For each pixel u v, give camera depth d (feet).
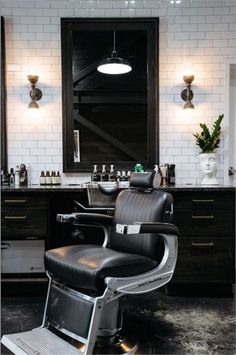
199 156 10.60
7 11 10.66
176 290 9.16
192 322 7.55
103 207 9.11
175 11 10.78
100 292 5.68
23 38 10.75
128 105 10.92
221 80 10.90
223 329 7.23
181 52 10.84
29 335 6.14
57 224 9.78
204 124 10.45
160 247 6.34
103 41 10.78
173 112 10.91
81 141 10.93
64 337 6.08
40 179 10.66
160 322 7.55
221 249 8.97
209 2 10.77
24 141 10.90
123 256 6.00
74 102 10.89
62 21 10.66
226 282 8.95
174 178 10.65
